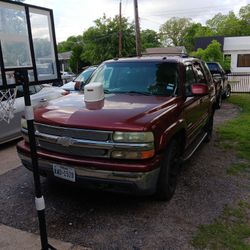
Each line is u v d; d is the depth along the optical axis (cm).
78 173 346
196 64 588
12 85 359
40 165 374
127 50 3797
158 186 383
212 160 561
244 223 351
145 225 346
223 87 1335
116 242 315
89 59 4194
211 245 311
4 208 384
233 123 860
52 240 317
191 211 377
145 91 458
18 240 319
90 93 396
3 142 668
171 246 309
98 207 386
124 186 337
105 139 334
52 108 394
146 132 329
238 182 464
